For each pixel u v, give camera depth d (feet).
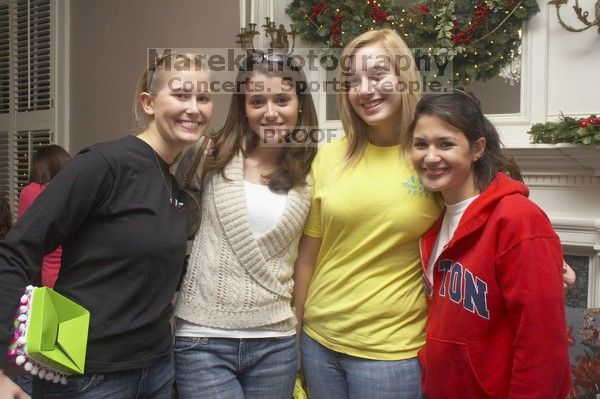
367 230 4.66
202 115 4.38
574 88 6.51
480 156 4.23
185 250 4.38
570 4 6.50
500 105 6.96
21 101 12.87
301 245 5.23
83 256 3.92
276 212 4.80
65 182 3.74
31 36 12.51
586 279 6.76
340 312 4.74
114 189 3.92
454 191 4.29
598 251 6.53
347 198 4.70
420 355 4.54
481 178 4.24
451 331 4.10
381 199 4.59
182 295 4.78
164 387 4.43
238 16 9.18
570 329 5.65
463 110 4.09
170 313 4.37
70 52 11.88
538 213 3.84
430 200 4.58
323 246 4.99
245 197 4.78
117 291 3.95
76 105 11.86
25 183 12.80
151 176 4.15
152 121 4.37
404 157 4.68
